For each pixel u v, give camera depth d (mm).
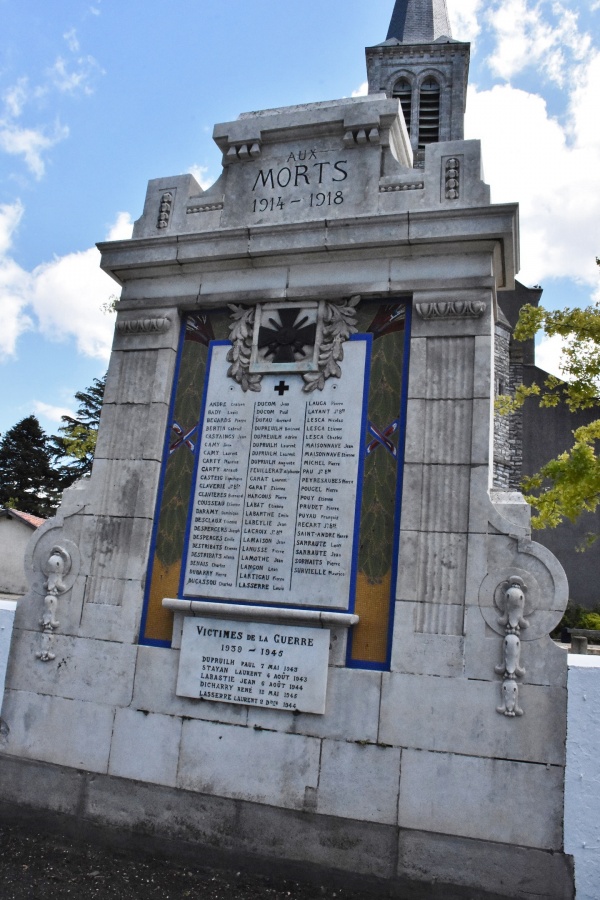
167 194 7945
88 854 6453
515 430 32906
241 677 6531
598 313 11648
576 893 5492
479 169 6961
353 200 7250
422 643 6176
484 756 5863
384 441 6770
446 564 6285
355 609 6469
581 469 11023
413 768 5988
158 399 7434
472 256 6836
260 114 8016
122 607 7031
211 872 6219
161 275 7746
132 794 6617
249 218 7562
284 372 7156
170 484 7289
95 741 6828
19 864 6164
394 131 7590
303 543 6723
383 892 5855
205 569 6938
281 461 6973
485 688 5969
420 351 6785
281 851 6141
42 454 49312
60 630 7164
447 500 6418
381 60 35469
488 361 6602
